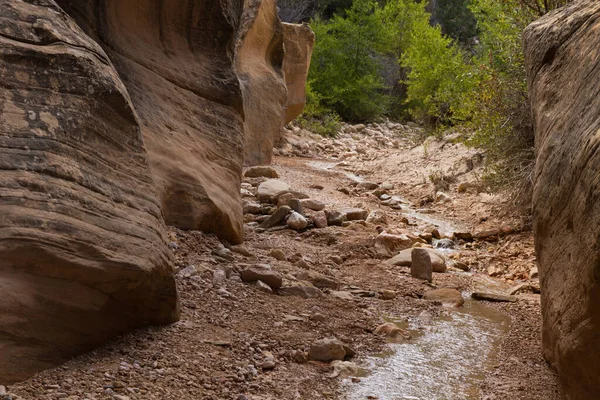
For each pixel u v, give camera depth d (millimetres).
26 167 3689
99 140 4176
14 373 3521
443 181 11398
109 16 6203
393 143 19922
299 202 8945
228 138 7145
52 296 3693
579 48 4496
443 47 16922
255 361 4391
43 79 3945
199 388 3881
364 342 5086
